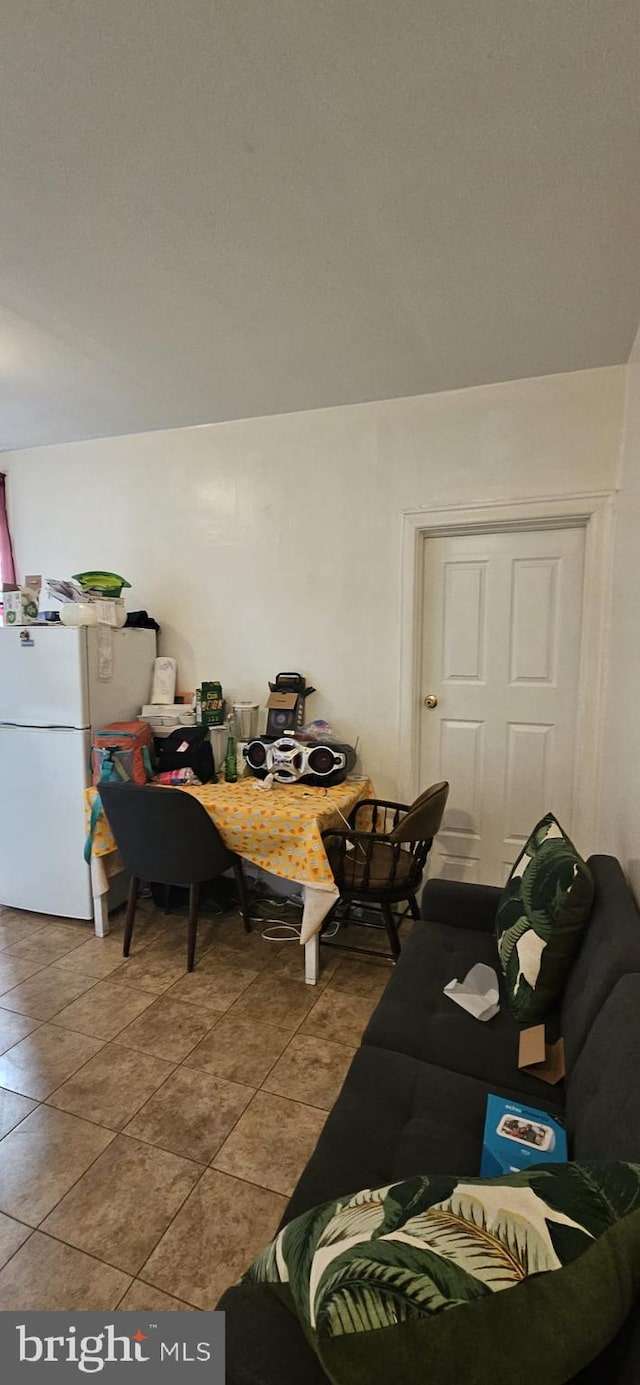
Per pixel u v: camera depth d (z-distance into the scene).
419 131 1.28
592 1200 0.63
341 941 2.63
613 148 1.32
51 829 2.77
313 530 2.94
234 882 3.06
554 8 1.03
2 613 3.53
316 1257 0.65
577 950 1.41
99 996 2.20
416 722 2.86
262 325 2.09
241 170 1.39
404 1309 0.55
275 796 2.49
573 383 2.43
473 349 2.26
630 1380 0.53
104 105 1.22
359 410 2.79
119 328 2.11
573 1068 1.14
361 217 1.54
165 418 3.03
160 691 3.15
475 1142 1.09
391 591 2.81
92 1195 1.41
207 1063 1.84
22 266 1.75
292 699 2.91
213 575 3.18
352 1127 1.12
